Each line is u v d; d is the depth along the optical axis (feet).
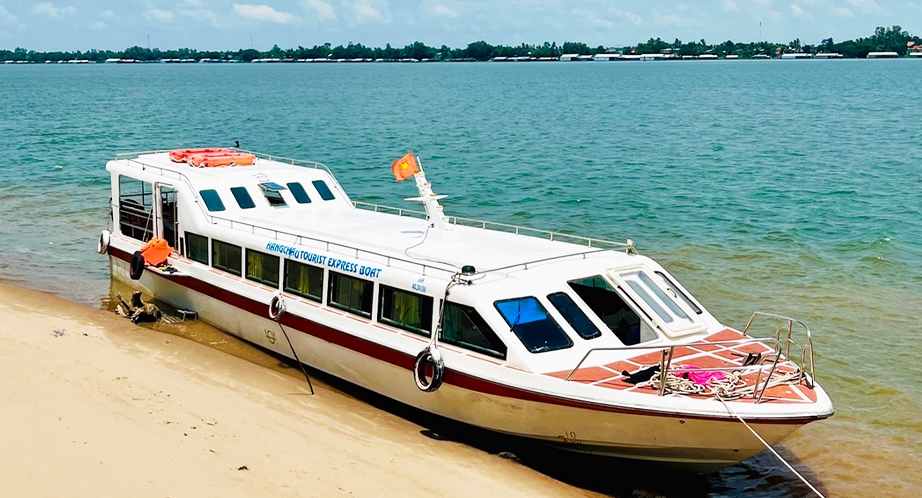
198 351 63.93
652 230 110.32
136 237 79.41
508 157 182.91
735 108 324.19
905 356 65.41
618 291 51.57
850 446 51.42
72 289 81.56
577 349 48.14
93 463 42.37
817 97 386.11
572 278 51.47
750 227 111.14
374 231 64.13
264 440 47.19
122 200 80.84
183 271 71.10
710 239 104.68
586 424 45.37
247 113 306.76
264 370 61.05
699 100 373.81
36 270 87.97
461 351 49.75
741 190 140.46
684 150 194.70
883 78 593.42
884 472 48.32
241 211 71.00
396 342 52.95
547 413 46.32
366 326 55.21
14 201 125.80
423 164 171.63
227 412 51.11
